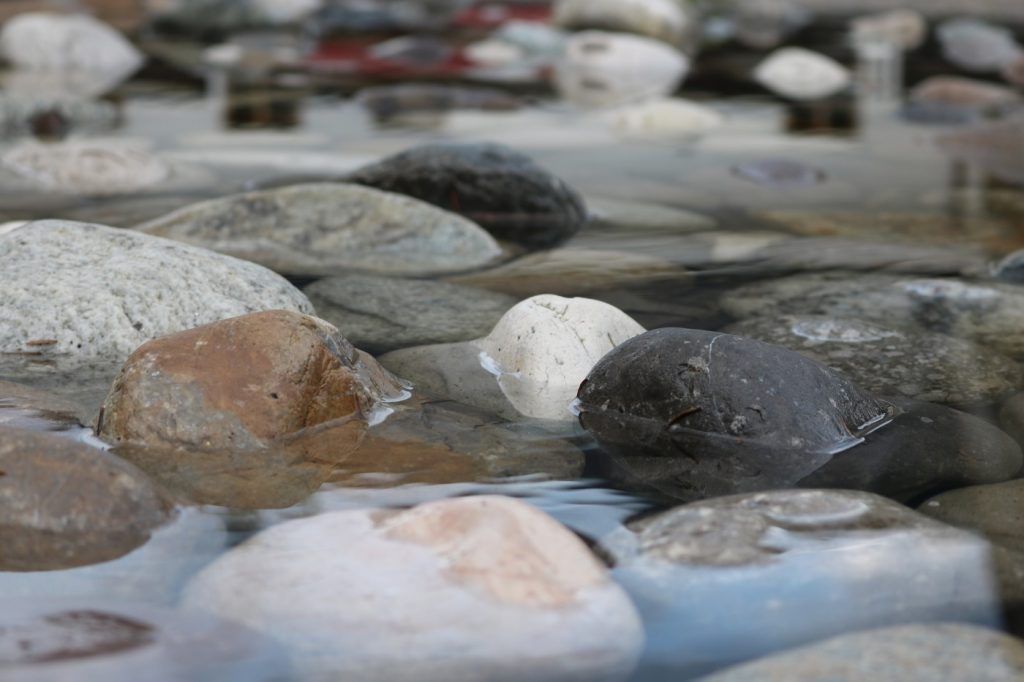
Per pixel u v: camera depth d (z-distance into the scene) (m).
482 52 10.41
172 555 2.03
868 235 4.78
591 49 9.89
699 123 7.45
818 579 1.94
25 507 2.08
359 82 8.79
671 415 2.71
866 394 2.83
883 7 13.24
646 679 1.68
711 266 4.26
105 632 1.76
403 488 2.36
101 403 2.77
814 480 2.44
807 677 1.65
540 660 1.72
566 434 2.68
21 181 5.28
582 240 4.68
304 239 4.45
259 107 7.62
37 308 3.13
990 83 9.12
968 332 3.50
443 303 3.71
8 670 1.65
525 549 1.96
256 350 2.65
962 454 2.59
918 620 1.84
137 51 10.06
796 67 9.58
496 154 5.10
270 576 1.91
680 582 1.94
